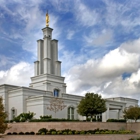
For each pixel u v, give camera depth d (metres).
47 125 44.97
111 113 85.50
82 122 46.59
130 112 59.00
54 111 61.78
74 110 68.75
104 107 54.06
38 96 60.22
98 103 53.19
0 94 64.12
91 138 40.59
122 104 87.06
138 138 42.84
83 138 40.28
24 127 46.25
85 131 44.00
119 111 86.94
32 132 43.19
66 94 71.75
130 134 44.31
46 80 68.56
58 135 39.75
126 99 93.56
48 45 72.69
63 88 72.75
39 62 72.94
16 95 62.59
